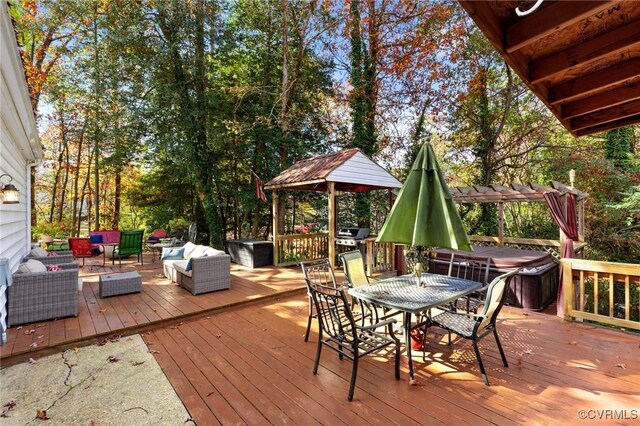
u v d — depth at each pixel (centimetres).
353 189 893
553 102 240
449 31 1055
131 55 928
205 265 540
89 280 643
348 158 720
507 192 696
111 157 995
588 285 798
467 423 222
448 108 1159
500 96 1130
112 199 1545
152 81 955
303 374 294
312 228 1329
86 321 409
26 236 676
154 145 970
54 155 1375
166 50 941
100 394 267
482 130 1138
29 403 256
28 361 326
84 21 988
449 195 300
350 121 1195
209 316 459
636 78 223
